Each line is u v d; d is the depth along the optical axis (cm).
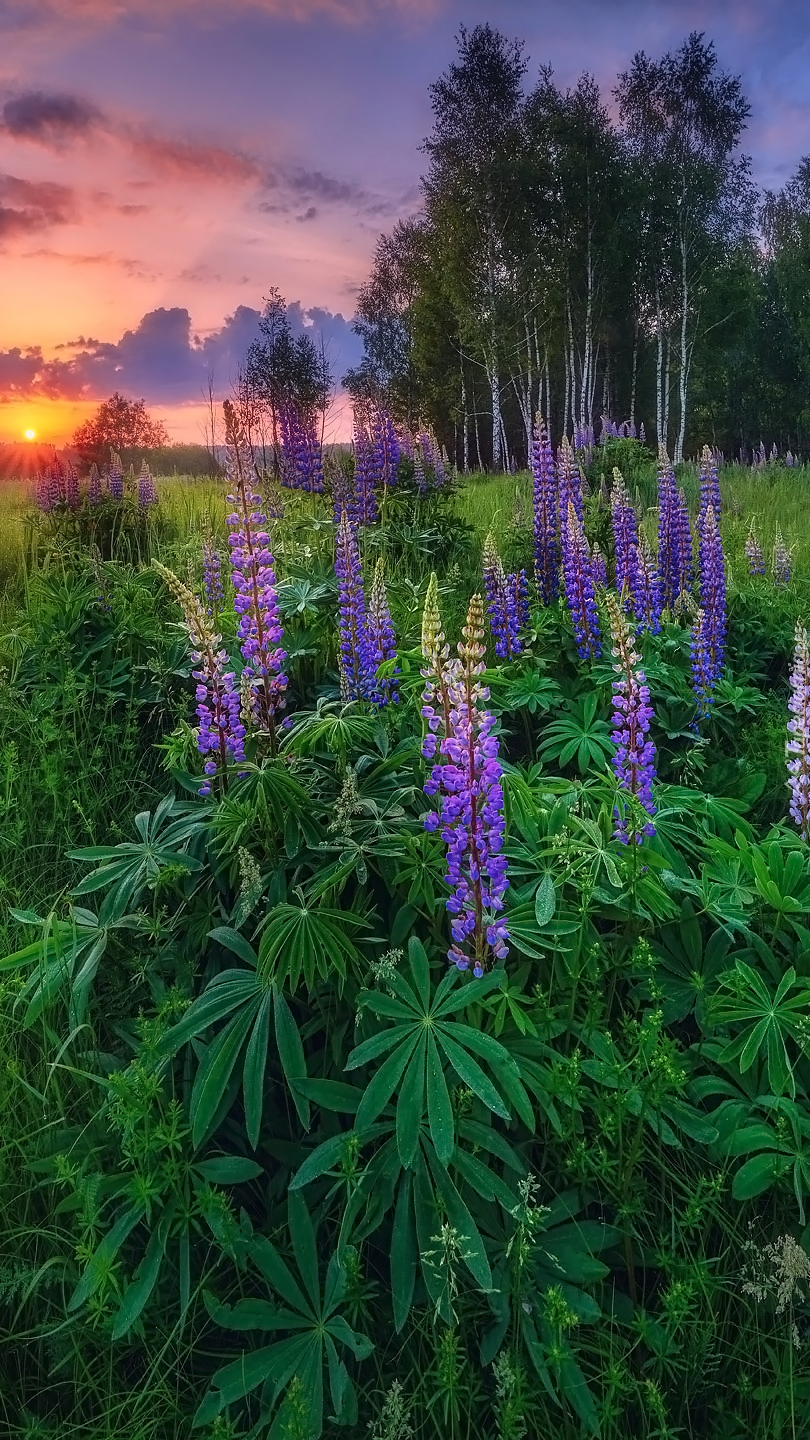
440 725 306
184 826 355
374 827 331
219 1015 278
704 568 572
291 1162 290
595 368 3641
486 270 3162
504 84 3033
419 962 279
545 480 681
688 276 3228
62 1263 276
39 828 450
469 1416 228
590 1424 232
